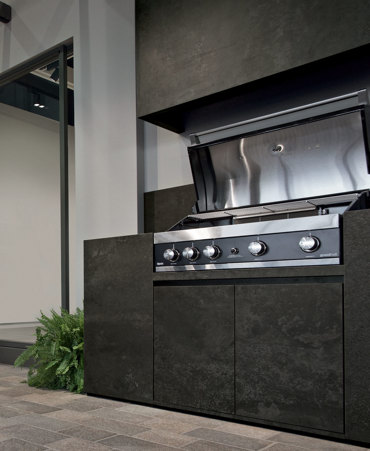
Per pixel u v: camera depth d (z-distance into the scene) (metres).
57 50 4.10
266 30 2.31
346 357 1.74
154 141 3.33
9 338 4.08
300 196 2.47
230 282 2.12
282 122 2.72
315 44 2.16
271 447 1.71
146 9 2.79
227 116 2.93
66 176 4.00
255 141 2.59
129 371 2.38
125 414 2.19
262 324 1.95
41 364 2.86
